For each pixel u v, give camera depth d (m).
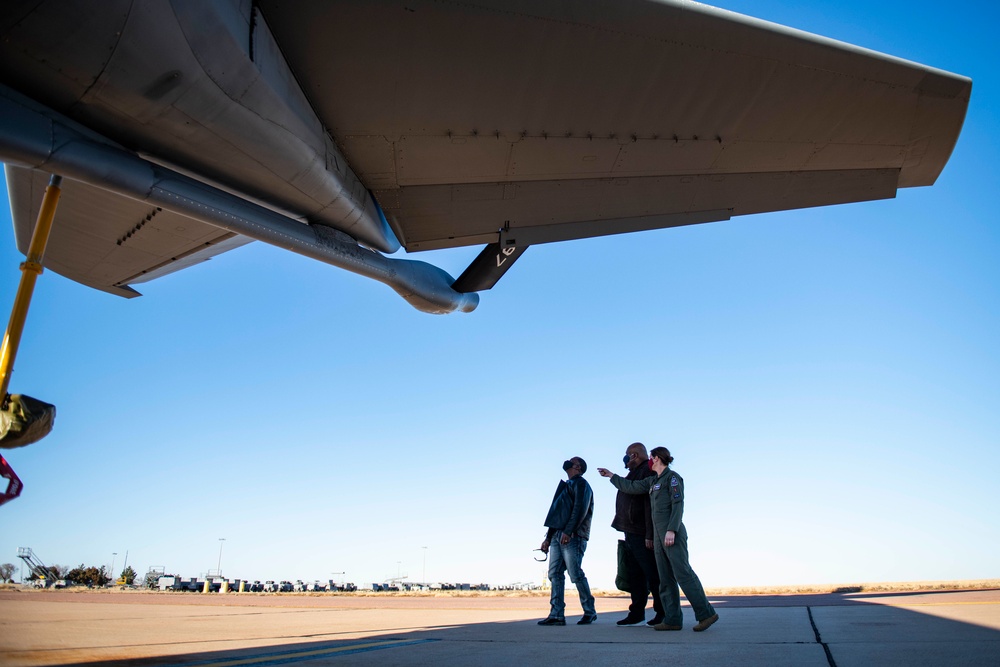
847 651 3.51
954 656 3.24
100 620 6.17
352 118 6.50
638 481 5.73
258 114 5.68
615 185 7.57
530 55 6.04
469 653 3.64
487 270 8.54
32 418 3.08
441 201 7.68
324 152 6.54
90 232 8.83
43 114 4.81
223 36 5.02
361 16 5.66
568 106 6.55
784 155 7.22
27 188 8.05
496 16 5.75
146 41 4.63
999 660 3.10
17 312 3.86
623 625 5.99
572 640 4.39
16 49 4.40
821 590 14.52
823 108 6.68
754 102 6.57
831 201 7.83
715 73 6.29
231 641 4.32
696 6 5.88
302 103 6.14
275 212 6.65
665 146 7.04
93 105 4.95
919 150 7.21
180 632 4.99
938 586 13.84
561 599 5.96
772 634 4.59
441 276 8.69
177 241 9.08
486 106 6.50
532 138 6.88
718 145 7.04
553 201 7.75
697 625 5.00
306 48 5.83
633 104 6.55
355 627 5.64
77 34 4.40
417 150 6.94
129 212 8.40
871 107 6.69
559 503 6.05
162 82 4.96
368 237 7.73
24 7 4.17
